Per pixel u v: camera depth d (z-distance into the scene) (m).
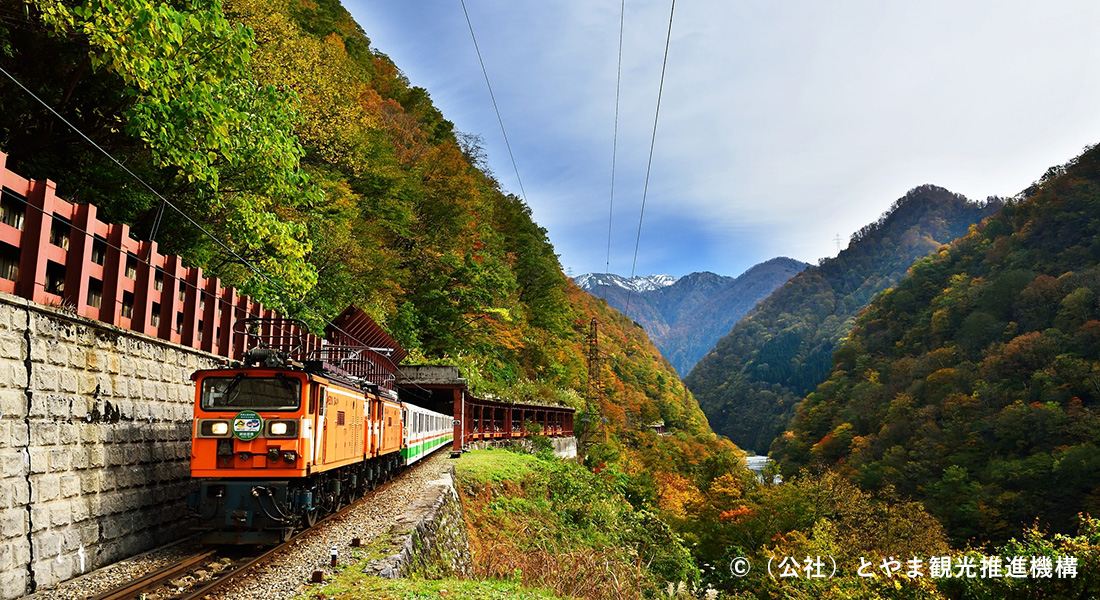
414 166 53.78
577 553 13.61
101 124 14.38
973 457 75.88
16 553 6.79
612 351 111.88
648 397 108.75
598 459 50.94
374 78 68.81
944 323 120.69
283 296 17.72
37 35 12.46
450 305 43.78
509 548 14.95
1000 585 14.09
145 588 7.04
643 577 16.47
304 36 26.95
